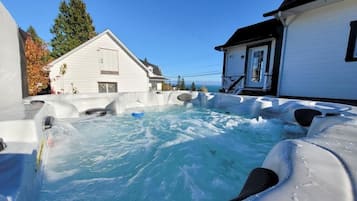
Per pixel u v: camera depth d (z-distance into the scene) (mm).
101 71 10539
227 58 7582
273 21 6289
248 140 3111
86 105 4574
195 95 6543
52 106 3498
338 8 3896
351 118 1876
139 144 2949
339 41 3938
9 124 1417
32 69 6895
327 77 4176
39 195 1473
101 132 3531
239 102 4719
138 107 5777
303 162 774
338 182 617
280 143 1150
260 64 6113
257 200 570
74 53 9617
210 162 2352
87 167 2133
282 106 3588
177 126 4105
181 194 1713
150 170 2127
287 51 4953
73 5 15953
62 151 2436
